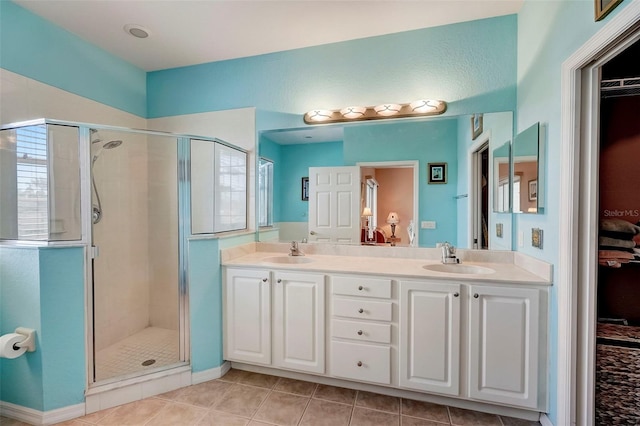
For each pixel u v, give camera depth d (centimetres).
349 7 201
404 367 182
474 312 169
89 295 188
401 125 234
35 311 170
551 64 158
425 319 177
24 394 173
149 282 246
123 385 186
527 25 190
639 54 146
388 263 215
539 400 161
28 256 171
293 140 260
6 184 185
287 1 195
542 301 159
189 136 229
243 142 269
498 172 211
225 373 221
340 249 248
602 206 151
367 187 243
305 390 199
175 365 206
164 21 217
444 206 227
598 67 133
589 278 139
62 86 225
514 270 188
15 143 186
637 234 146
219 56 266
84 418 173
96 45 248
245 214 270
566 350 144
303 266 204
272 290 207
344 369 193
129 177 238
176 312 228
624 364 145
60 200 185
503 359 166
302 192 258
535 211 172
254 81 266
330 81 247
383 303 184
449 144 225
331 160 251
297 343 202
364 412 176
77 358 179
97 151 207
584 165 139
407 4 198
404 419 170
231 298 217
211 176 238
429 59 225
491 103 213
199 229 229
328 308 196
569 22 139
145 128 290
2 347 161
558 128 150
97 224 208
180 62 276
